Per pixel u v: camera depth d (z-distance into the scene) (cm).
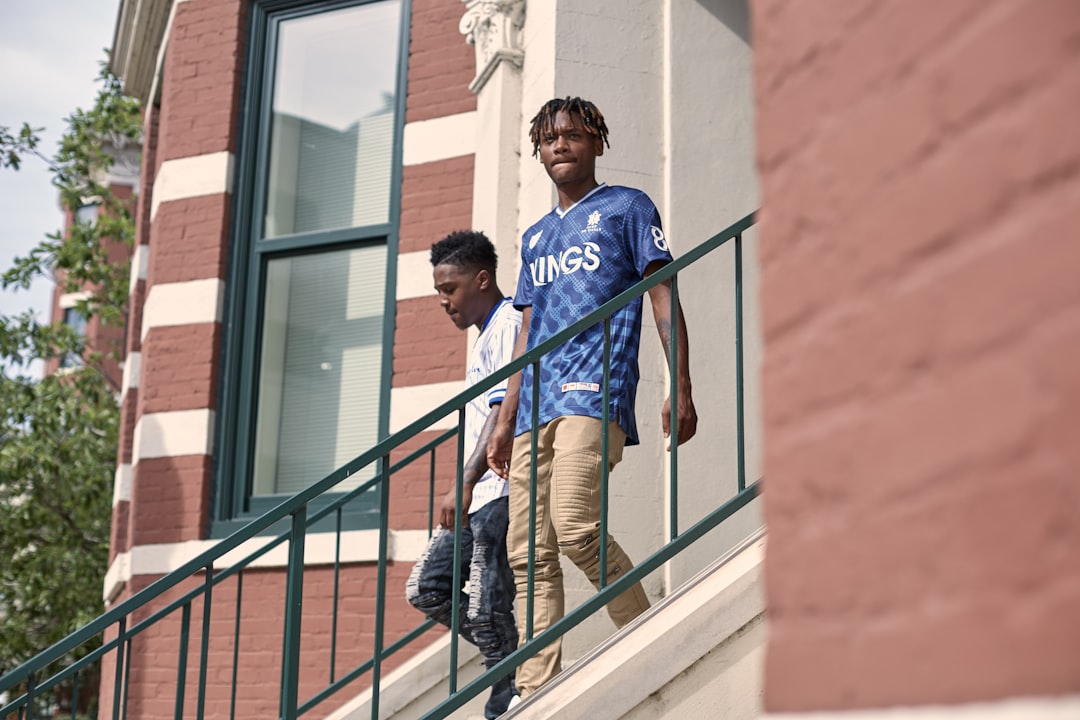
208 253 675
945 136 105
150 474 656
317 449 641
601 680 279
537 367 310
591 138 360
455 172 633
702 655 281
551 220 361
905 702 102
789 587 118
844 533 112
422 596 393
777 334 124
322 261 667
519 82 542
